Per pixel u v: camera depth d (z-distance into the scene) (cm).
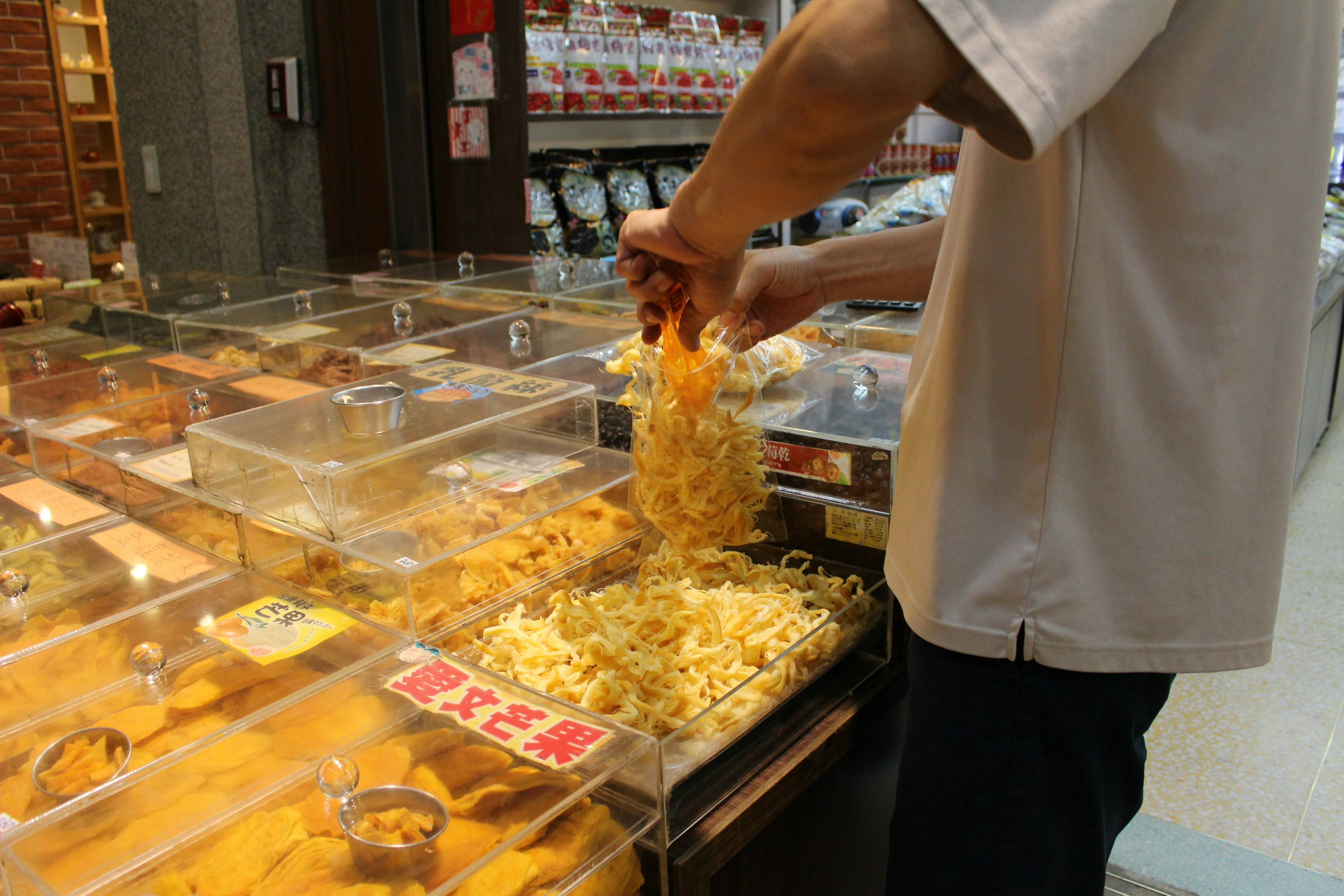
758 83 56
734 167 61
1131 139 71
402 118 315
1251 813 183
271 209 361
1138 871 167
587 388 146
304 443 121
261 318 221
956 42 51
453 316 217
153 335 225
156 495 133
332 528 112
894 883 95
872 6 51
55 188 502
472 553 113
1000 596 80
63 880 71
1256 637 80
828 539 125
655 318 100
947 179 299
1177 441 75
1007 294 77
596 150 330
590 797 84
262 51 341
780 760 104
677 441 112
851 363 153
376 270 284
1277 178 72
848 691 117
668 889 90
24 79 478
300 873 75
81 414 158
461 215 312
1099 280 73
